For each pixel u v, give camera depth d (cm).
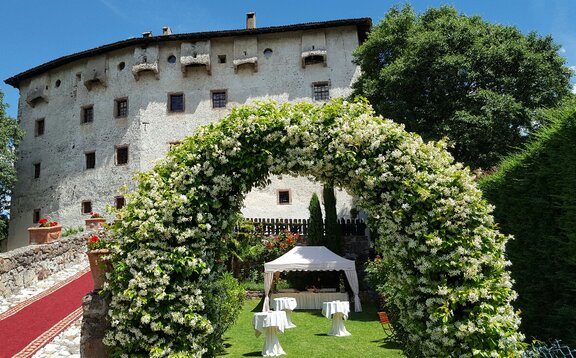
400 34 2055
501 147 1723
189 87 2675
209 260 494
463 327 416
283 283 1638
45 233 1343
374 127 483
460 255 442
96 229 1688
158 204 479
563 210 589
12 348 730
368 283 1540
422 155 480
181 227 482
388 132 484
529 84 1783
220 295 521
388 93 1912
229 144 495
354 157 480
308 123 495
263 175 515
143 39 2658
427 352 445
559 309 565
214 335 511
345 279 1617
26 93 3198
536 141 667
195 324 460
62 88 3002
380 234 493
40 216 2923
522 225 674
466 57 1805
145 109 2677
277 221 2000
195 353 461
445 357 428
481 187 824
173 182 493
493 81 1806
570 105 597
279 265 1405
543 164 631
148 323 461
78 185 2780
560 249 572
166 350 448
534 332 638
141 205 489
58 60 2936
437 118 1847
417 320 454
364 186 488
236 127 503
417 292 457
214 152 495
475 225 454
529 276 657
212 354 493
